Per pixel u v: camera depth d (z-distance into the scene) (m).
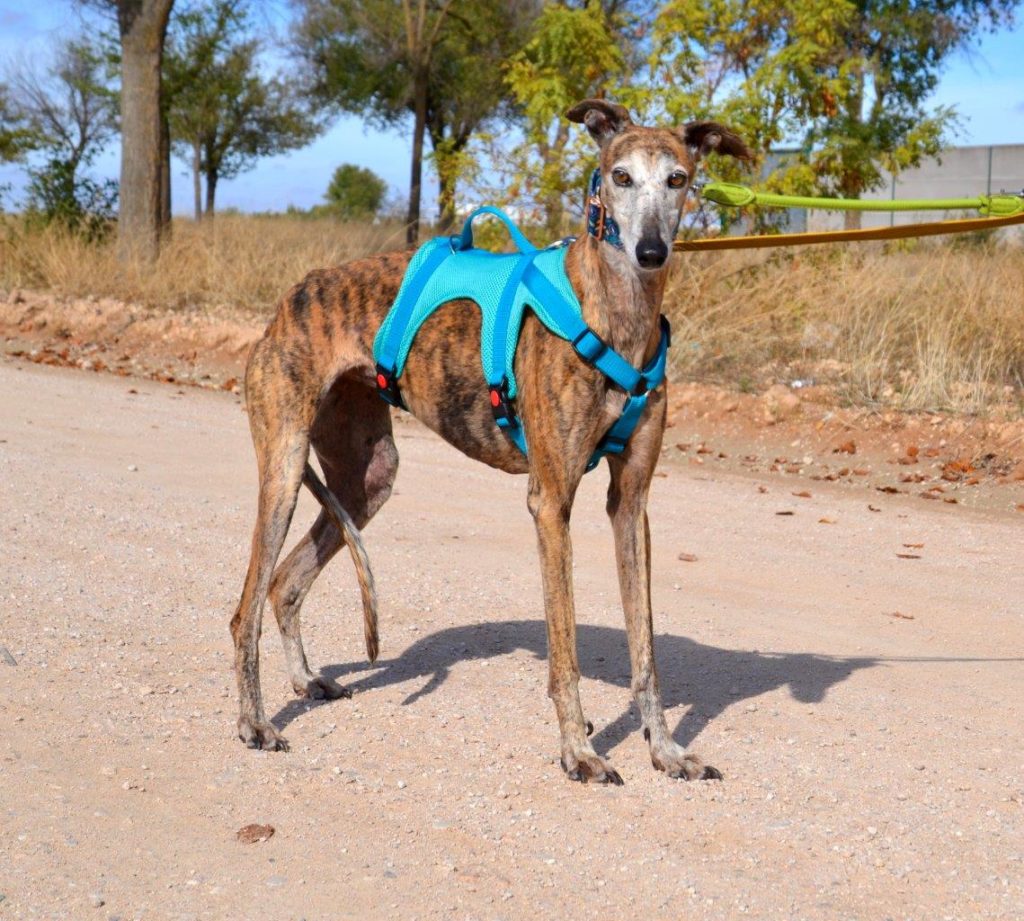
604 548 6.69
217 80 31.52
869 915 2.92
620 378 3.64
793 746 4.01
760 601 5.79
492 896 3.00
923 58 24.36
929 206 3.79
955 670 4.82
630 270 3.61
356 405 4.60
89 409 10.27
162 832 3.29
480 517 7.27
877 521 7.48
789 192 12.70
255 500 7.35
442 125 29.75
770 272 12.35
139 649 4.80
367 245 16.75
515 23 26.58
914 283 11.68
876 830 3.40
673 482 8.58
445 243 4.27
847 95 12.88
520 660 4.84
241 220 19.73
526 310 3.83
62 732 3.94
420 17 26.50
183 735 4.00
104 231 18.30
